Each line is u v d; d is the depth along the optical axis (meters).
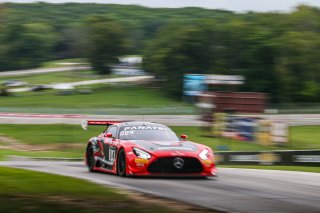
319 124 149.12
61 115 156.62
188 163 30.23
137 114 162.75
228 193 23.52
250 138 110.12
